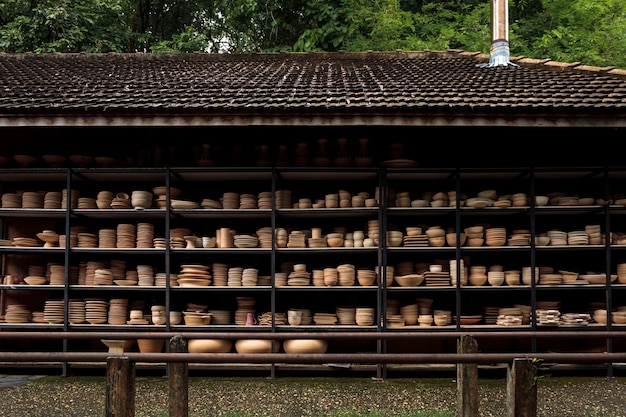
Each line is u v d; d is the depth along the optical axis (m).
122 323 6.01
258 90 6.00
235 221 6.67
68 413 4.68
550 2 14.71
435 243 5.97
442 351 6.22
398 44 13.41
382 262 5.84
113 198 6.21
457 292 5.82
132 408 3.43
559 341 6.33
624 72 6.75
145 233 6.07
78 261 6.70
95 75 7.36
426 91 5.89
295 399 5.05
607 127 5.37
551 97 5.61
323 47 13.77
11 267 6.52
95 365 5.97
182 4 17.62
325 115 5.31
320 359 3.39
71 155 6.41
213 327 5.87
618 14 13.88
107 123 5.38
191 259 6.74
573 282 5.94
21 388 5.42
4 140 6.48
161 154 6.32
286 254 6.72
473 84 6.29
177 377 3.55
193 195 6.70
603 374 5.94
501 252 6.68
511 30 14.05
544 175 6.16
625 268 5.94
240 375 5.90
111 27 14.27
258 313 6.68
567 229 6.60
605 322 5.89
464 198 6.11
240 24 15.90
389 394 5.22
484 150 6.47
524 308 5.99
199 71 7.75
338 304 6.62
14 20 13.16
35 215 6.29
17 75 7.32
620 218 6.56
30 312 6.20
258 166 6.17
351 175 6.16
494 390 5.34
